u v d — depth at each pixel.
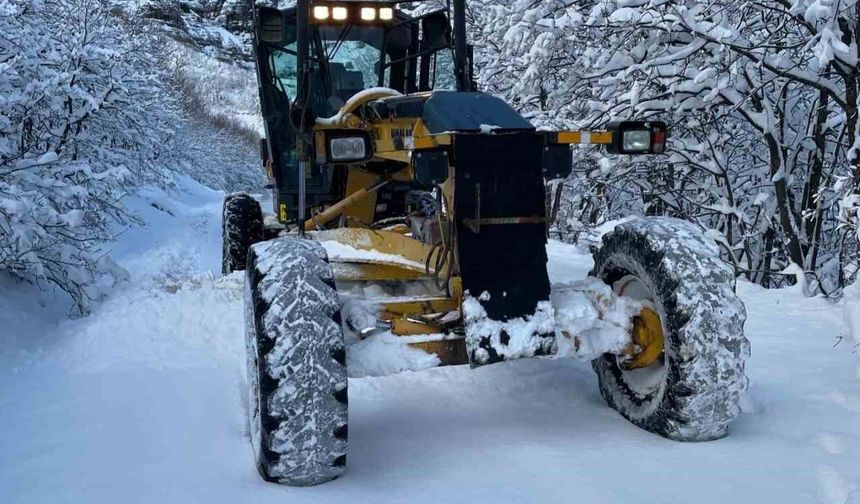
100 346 4.98
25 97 7.12
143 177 15.00
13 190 6.12
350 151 3.30
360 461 3.03
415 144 3.27
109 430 3.46
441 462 3.00
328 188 5.17
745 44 6.68
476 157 3.04
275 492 2.75
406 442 3.22
